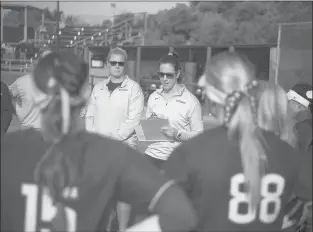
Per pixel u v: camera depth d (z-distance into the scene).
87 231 1.27
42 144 1.27
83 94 1.28
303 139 2.09
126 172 1.28
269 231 1.59
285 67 10.48
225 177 1.52
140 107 4.23
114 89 4.25
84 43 24.56
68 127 1.23
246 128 1.53
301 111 2.99
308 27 9.98
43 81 1.24
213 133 1.59
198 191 1.55
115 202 1.35
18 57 24.97
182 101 3.94
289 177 1.60
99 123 4.26
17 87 4.02
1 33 27.77
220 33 28.45
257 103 1.62
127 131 4.17
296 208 1.77
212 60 1.63
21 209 1.27
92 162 1.25
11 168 1.26
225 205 1.53
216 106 1.64
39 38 28.12
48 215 1.25
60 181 1.23
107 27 28.39
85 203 1.25
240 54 1.62
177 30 28.38
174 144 3.92
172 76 3.92
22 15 28.58
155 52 19.20
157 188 1.28
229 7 28.06
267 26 26.72
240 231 1.55
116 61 4.18
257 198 1.53
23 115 4.10
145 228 1.28
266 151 1.57
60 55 1.28
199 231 1.58
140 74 19.39
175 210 1.26
